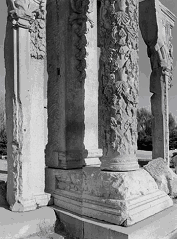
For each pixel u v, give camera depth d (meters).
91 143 5.63
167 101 7.87
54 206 4.84
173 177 6.06
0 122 22.84
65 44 5.28
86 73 5.57
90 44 5.67
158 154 7.88
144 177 4.47
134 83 4.41
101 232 3.75
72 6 5.34
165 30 8.04
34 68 4.93
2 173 9.45
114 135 4.27
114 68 4.34
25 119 4.69
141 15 7.80
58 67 5.39
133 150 4.38
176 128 23.20
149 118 23.30
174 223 4.21
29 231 4.16
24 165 4.65
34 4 4.82
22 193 4.62
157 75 7.89
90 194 4.31
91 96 5.67
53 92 5.45
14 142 4.70
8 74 4.81
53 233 4.30
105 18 4.45
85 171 4.53
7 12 4.76
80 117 5.45
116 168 4.20
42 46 5.00
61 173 4.98
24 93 4.69
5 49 4.87
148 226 3.74
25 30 4.74
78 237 4.11
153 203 4.25
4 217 4.28
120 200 3.89
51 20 5.55
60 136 5.27
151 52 7.84
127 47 4.35
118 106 4.27
